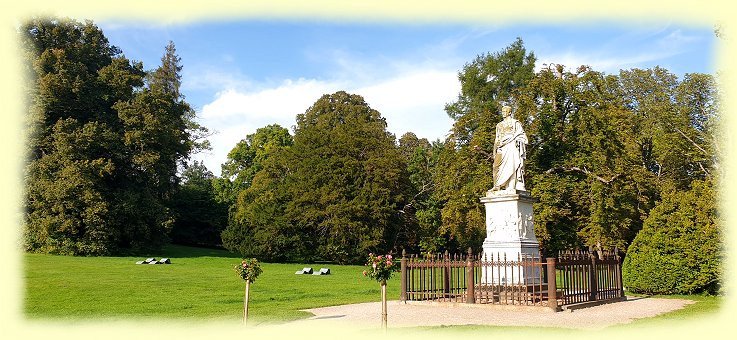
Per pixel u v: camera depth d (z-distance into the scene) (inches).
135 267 1533.0
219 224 2748.5
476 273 840.9
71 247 1845.5
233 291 1060.5
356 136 2188.7
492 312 695.1
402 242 2251.5
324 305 836.0
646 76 2023.9
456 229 1711.4
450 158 1708.9
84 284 1123.9
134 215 1959.9
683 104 1857.8
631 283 980.6
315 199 2080.5
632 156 1526.8
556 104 1625.2
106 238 1879.9
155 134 2048.5
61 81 1919.3
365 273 568.4
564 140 1608.0
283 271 1627.7
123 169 2074.3
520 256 794.8
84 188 1838.1
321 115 2682.1
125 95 2122.3
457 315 671.8
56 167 1883.6
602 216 1439.5
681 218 940.0
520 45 2356.1
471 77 2346.2
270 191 2327.8
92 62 2177.7
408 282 890.7
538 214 1467.8
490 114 1654.8
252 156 3075.8
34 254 1793.8
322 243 2080.5
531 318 639.1
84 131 1898.4
